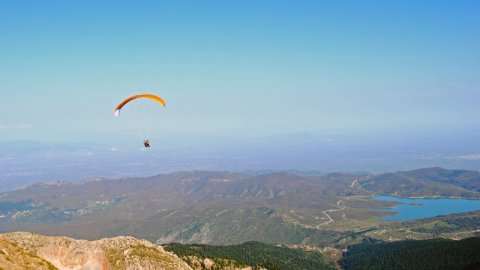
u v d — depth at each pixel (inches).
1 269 6328.7
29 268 6756.9
